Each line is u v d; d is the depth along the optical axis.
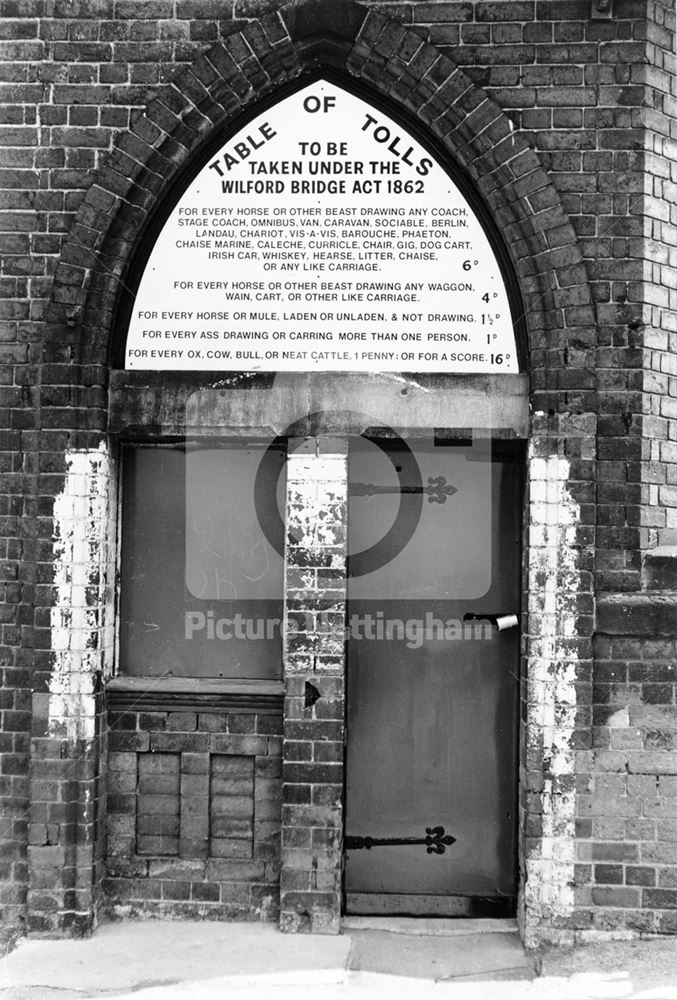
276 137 5.04
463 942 4.85
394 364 4.99
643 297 4.85
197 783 5.05
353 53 4.90
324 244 5.03
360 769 5.22
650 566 4.83
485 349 4.98
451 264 5.00
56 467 4.95
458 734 5.21
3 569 5.02
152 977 4.48
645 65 4.86
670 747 4.80
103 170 4.96
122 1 4.97
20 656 5.02
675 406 4.98
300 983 4.44
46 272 5.02
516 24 4.87
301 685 4.90
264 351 5.03
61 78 4.99
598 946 4.72
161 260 5.07
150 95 4.97
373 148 5.02
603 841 4.78
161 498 5.29
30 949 4.74
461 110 4.87
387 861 5.18
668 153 4.96
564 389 4.83
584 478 4.81
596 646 4.84
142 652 5.27
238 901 5.02
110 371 5.02
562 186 4.87
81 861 4.88
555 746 4.79
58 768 4.90
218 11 4.94
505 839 5.16
